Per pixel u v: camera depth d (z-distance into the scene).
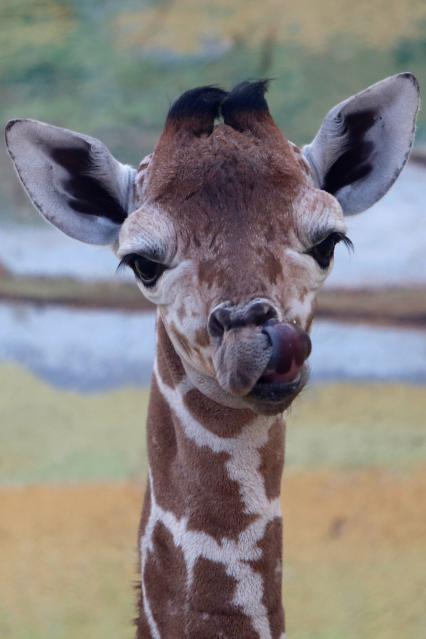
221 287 6.07
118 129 21.42
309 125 21.36
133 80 22.22
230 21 22.94
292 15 22.94
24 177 7.05
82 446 16.12
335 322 18.75
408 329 18.59
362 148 7.25
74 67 22.44
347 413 16.86
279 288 6.11
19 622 12.73
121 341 18.55
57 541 14.05
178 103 6.73
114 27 23.08
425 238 19.62
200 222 6.27
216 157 6.41
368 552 13.76
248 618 6.61
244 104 6.66
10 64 22.45
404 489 14.83
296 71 22.22
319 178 7.14
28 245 19.89
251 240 6.17
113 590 13.22
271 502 6.75
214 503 6.65
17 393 17.39
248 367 5.69
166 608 6.81
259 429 6.67
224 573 6.61
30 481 15.27
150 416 7.10
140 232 6.40
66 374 17.94
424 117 21.12
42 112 21.77
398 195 20.41
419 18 22.66
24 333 18.72
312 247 6.37
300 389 5.91
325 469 15.38
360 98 7.07
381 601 12.95
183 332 6.33
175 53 22.59
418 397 17.19
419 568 13.42
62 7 23.34
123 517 14.42
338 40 22.55
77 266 19.64
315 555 13.76
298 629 12.56
